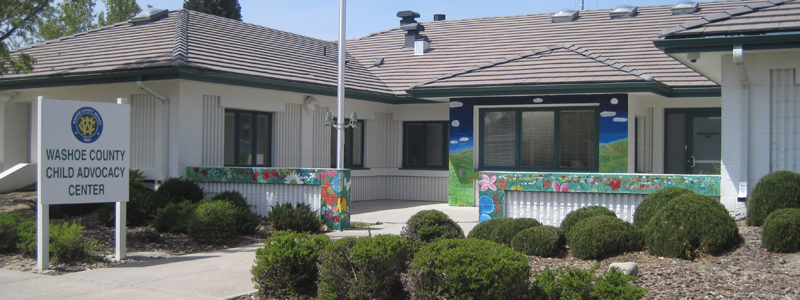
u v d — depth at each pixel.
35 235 9.58
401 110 19.62
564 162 15.66
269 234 11.88
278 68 16.17
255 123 15.89
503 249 6.54
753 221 9.08
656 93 14.52
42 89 16.62
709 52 10.21
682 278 7.04
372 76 20.14
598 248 8.31
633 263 7.55
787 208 8.26
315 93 16.50
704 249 7.86
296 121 16.91
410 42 22.44
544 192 11.06
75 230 9.36
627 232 8.47
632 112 15.20
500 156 16.47
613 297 5.84
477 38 21.86
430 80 16.64
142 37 16.39
